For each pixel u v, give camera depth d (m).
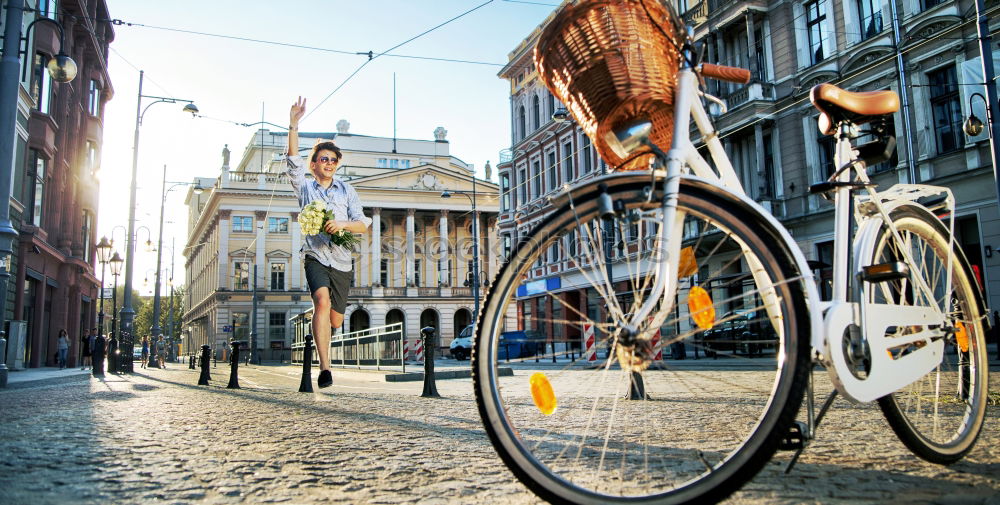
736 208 1.82
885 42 18.83
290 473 2.64
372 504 2.11
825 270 7.27
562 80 2.08
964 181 16.84
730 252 1.98
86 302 30.98
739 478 1.66
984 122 16.31
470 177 62.75
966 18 16.77
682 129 1.95
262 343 57.66
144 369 29.34
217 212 60.09
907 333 2.35
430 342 7.82
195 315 75.56
